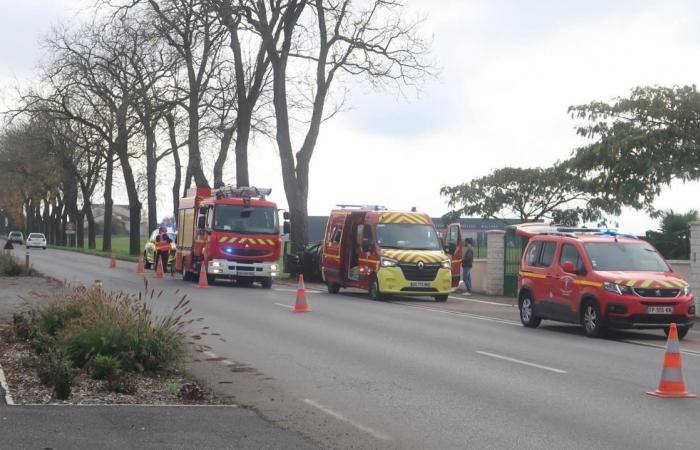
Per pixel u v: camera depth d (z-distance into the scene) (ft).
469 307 86.12
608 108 105.70
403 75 137.28
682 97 104.58
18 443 24.72
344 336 55.57
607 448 26.53
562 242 64.28
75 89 178.60
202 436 26.84
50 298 47.70
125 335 38.42
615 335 61.93
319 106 136.26
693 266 77.56
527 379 39.50
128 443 25.40
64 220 346.13
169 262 135.33
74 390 33.37
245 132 143.54
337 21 135.44
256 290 100.89
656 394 35.65
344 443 26.89
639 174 102.27
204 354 46.50
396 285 90.58
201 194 114.83
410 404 33.42
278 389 36.45
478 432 28.66
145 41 139.03
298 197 135.13
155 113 154.71
